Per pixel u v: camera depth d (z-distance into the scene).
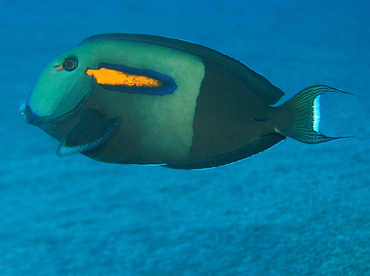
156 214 1.74
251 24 10.94
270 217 1.61
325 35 9.28
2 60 5.30
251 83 0.95
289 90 4.36
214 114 0.94
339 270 1.19
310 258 1.24
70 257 1.41
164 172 2.28
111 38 0.95
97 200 1.93
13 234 1.61
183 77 0.94
